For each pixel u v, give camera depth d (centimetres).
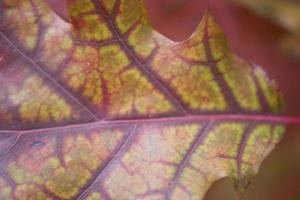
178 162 29
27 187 27
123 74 28
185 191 28
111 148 28
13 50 28
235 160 29
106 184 28
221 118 29
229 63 29
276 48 39
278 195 40
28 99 28
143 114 29
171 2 37
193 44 29
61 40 28
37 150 28
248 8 38
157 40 29
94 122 28
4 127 28
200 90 29
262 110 30
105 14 28
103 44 28
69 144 28
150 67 29
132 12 28
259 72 30
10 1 27
